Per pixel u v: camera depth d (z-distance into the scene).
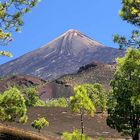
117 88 55.12
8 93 64.25
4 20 21.94
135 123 59.03
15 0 21.83
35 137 79.81
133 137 59.31
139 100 21.62
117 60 21.92
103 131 173.00
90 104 56.84
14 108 63.69
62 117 196.50
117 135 163.38
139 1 21.03
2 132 70.81
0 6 21.53
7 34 22.03
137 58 21.41
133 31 21.67
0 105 60.88
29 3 22.11
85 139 29.53
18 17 22.08
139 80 21.64
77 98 56.06
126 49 21.66
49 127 169.62
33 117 190.50
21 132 79.06
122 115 58.75
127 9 21.47
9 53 22.23
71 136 29.38
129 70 21.67
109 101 62.41
